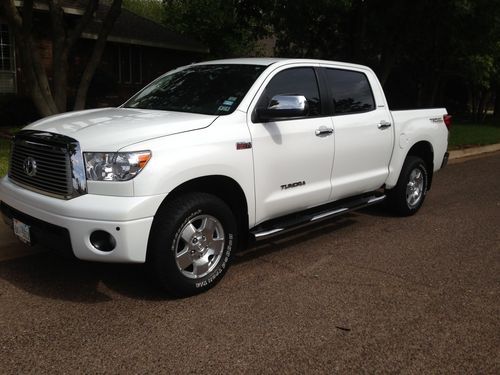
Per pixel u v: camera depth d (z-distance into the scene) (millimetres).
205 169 4152
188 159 4027
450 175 11000
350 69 5941
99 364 3295
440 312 4176
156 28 20375
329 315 4066
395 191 6840
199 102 4879
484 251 5750
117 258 3795
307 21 13961
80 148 3840
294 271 4992
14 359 3324
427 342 3695
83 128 4113
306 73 5352
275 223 5172
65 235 3867
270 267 5086
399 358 3479
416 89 22203
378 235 6262
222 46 23312
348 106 5797
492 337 3793
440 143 7355
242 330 3783
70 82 16141
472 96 25188
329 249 5691
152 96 5379
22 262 4945
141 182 3779
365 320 4000
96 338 3607
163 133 4055
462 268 5199
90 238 3801
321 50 16188
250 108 4652
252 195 4633
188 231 4160
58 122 4414
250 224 4730
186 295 4258
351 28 14523
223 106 4691
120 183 3754
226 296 4359
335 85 5664
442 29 14445
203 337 3666
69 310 4012
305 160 5109
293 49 16438
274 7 12781
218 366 3314
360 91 6039
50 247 4078
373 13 13781
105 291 4359
